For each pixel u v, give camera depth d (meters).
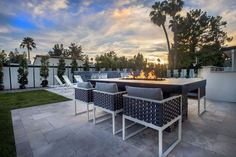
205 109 3.61
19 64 9.23
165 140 2.13
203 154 1.74
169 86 2.21
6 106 4.29
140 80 3.08
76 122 2.93
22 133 2.42
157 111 1.71
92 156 1.75
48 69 10.52
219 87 4.78
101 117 3.23
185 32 13.31
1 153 1.82
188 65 12.65
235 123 2.73
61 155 1.78
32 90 8.16
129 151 1.84
